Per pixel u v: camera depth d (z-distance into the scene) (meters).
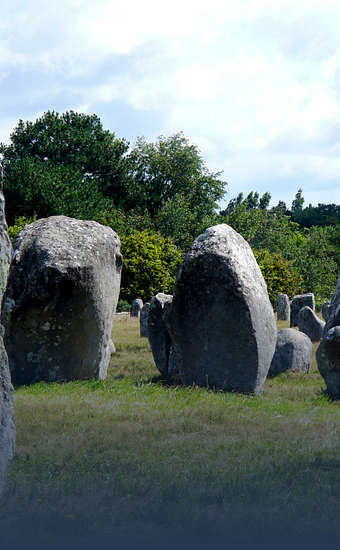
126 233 43.03
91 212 42.25
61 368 10.98
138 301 33.44
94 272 10.83
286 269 44.22
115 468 5.55
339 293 11.09
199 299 10.41
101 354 11.49
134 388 10.16
